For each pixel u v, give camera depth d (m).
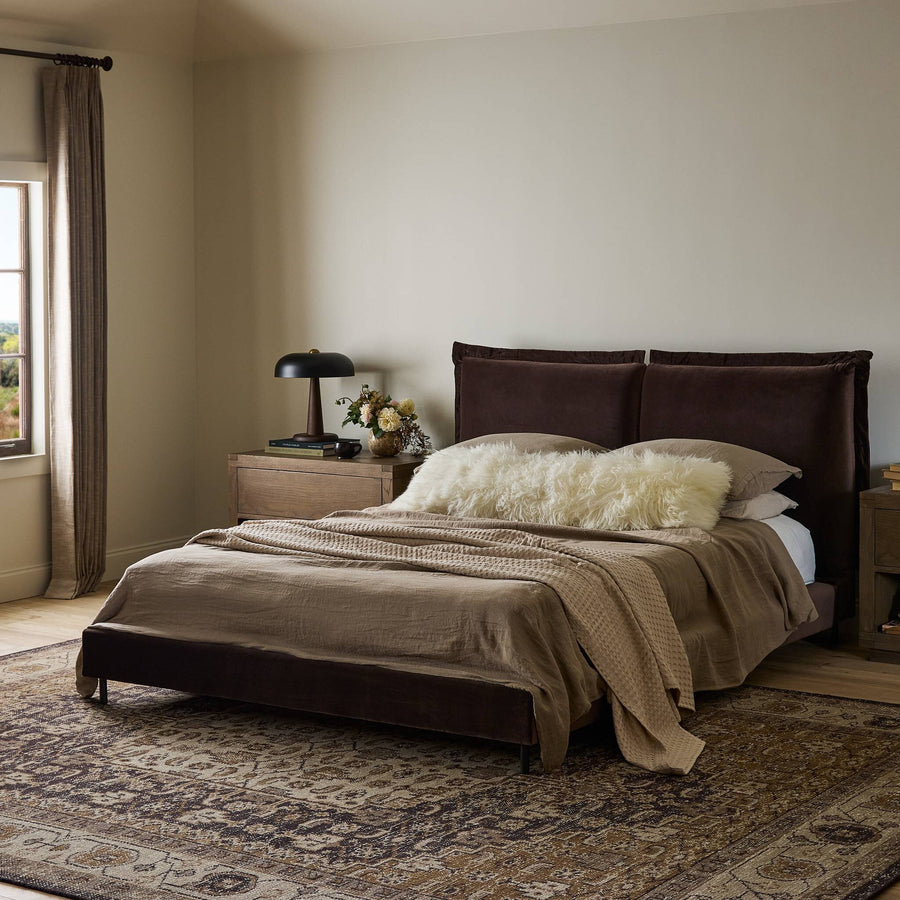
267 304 7.00
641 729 3.98
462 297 6.44
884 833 3.32
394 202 6.58
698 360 5.78
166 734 4.20
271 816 3.47
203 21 6.74
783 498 5.37
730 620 4.57
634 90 5.92
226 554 4.56
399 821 3.43
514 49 6.19
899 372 5.45
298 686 4.12
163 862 3.16
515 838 3.31
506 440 5.72
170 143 6.97
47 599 6.30
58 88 6.13
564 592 3.97
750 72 5.66
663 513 4.84
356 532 4.68
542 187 6.18
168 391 7.06
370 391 6.49
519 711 3.76
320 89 6.73
